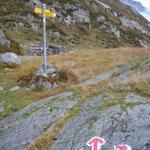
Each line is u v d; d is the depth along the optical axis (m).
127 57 37.88
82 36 107.44
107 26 126.38
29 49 68.75
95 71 31.61
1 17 87.75
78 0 129.75
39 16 97.81
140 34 147.62
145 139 11.34
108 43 113.19
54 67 28.91
